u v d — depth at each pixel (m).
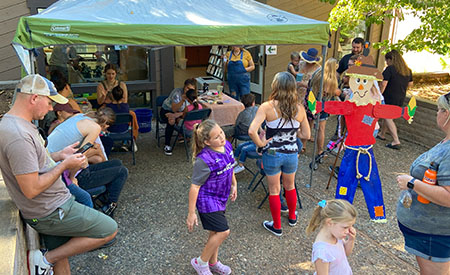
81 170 3.88
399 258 3.76
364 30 9.84
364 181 4.36
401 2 6.20
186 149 6.10
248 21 4.69
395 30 10.03
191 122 5.93
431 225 2.53
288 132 3.77
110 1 4.66
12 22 6.81
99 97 6.08
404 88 6.22
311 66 5.96
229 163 3.14
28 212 2.52
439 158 2.42
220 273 3.44
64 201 2.64
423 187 2.43
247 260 3.67
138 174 5.53
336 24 7.17
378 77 4.14
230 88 8.12
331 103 4.17
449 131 2.44
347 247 2.56
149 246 3.86
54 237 2.85
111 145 5.08
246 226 4.25
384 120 7.04
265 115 3.74
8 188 2.47
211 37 4.38
